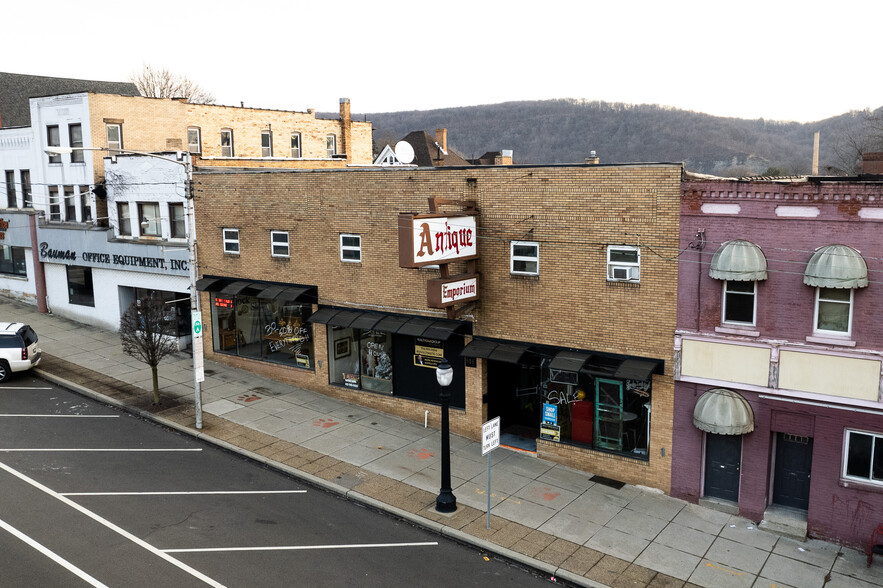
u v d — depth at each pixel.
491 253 18.67
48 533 14.07
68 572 12.62
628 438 17.33
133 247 28.50
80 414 21.45
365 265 21.44
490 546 14.03
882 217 13.46
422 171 19.64
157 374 24.03
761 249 14.77
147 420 21.14
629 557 13.77
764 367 14.93
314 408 22.03
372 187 20.81
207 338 26.67
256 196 23.83
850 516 14.30
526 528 14.83
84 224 30.73
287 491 16.61
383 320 20.83
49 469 17.30
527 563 13.51
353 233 21.53
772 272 14.75
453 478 17.23
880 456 14.07
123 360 26.69
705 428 15.09
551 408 18.31
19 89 43.53
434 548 14.16
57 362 26.25
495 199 18.39
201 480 17.03
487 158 73.94
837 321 14.34
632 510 15.79
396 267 20.73
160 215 27.72
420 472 17.55
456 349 19.89
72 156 31.20
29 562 12.91
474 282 18.53
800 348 14.48
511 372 20.67
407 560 13.60
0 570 12.59
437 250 16.97
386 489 16.55
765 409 15.05
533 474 17.59
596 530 14.83
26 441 19.11
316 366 23.22
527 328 18.41
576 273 17.41
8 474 16.89
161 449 18.95
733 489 15.90
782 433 15.27
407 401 21.08
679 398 16.20
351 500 16.23
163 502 15.73
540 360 18.44
